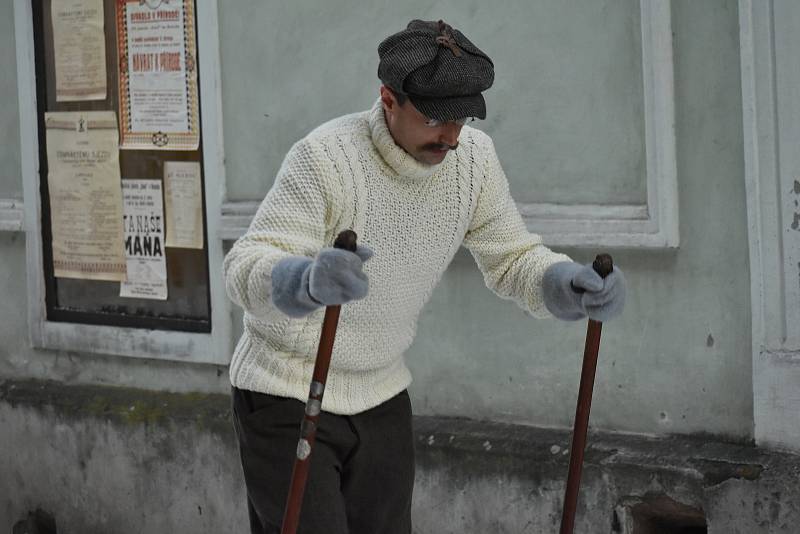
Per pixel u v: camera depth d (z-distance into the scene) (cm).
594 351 313
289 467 314
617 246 420
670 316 420
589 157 427
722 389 414
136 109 535
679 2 404
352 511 334
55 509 562
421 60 291
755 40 386
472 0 445
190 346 523
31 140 565
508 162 444
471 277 459
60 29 554
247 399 321
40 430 561
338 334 315
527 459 436
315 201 301
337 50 477
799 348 392
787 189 387
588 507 426
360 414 327
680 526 439
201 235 522
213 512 513
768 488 392
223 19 501
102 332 549
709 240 409
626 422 434
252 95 499
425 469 458
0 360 589
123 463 536
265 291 283
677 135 409
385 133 305
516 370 453
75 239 561
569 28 426
